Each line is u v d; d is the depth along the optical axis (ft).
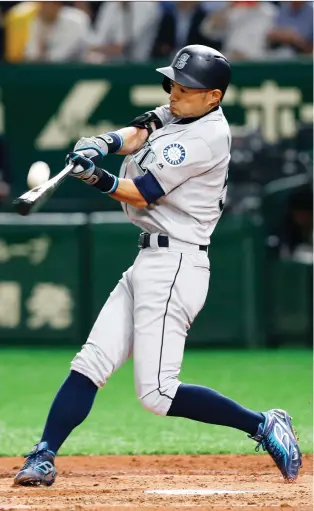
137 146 63.26
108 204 145.69
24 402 104.53
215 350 141.08
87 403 60.39
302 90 148.15
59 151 149.79
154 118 64.08
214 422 61.11
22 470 60.18
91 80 149.28
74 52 160.97
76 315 141.28
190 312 59.93
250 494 57.36
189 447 81.51
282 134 148.15
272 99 148.25
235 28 160.76
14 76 149.18
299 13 162.30
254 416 61.67
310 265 141.79
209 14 160.76
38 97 149.28
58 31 160.97
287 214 144.56
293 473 62.44
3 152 149.28
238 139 146.00
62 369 124.98
